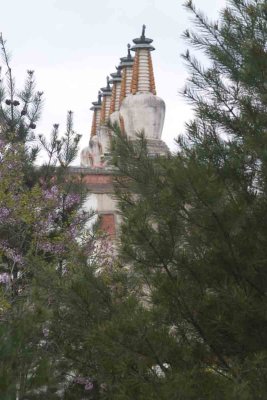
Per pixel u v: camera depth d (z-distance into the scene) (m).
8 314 13.59
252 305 10.20
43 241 17.36
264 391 9.48
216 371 10.50
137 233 9.93
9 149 18.22
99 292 11.22
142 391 9.41
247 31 11.66
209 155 11.62
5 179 17.27
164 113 36.69
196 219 10.24
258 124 11.38
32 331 8.12
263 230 10.92
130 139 11.88
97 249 17.06
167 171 10.29
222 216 10.21
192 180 9.84
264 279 10.76
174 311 10.38
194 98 12.12
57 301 11.70
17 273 18.45
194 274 10.54
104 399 11.00
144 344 9.62
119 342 9.62
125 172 11.24
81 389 13.84
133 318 9.60
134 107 35.88
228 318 10.44
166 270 10.35
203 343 10.68
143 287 12.00
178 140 11.91
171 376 9.43
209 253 10.63
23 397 7.49
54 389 11.98
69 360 12.64
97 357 11.50
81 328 11.70
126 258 10.38
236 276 10.68
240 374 9.43
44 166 20.75
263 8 11.58
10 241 18.33
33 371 7.52
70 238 17.42
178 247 10.48
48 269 12.10
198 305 10.41
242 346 10.70
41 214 17.81
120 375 10.38
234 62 11.75
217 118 11.90
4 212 17.34
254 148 11.02
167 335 9.96
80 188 20.67
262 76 11.16
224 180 11.38
